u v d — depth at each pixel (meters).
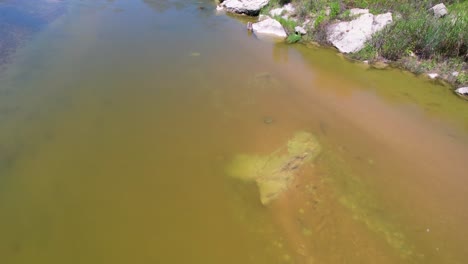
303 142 7.41
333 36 12.66
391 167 6.74
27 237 5.37
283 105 8.81
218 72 10.43
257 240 5.33
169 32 13.44
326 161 6.88
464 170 6.69
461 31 10.10
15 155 6.96
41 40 12.29
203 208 5.89
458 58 10.30
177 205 5.94
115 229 5.51
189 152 7.17
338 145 7.35
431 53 10.67
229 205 5.94
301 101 8.99
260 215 5.73
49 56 11.12
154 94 9.20
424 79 10.02
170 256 5.09
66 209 5.84
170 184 6.38
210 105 8.78
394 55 11.08
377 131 7.81
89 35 12.88
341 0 14.18
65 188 6.25
